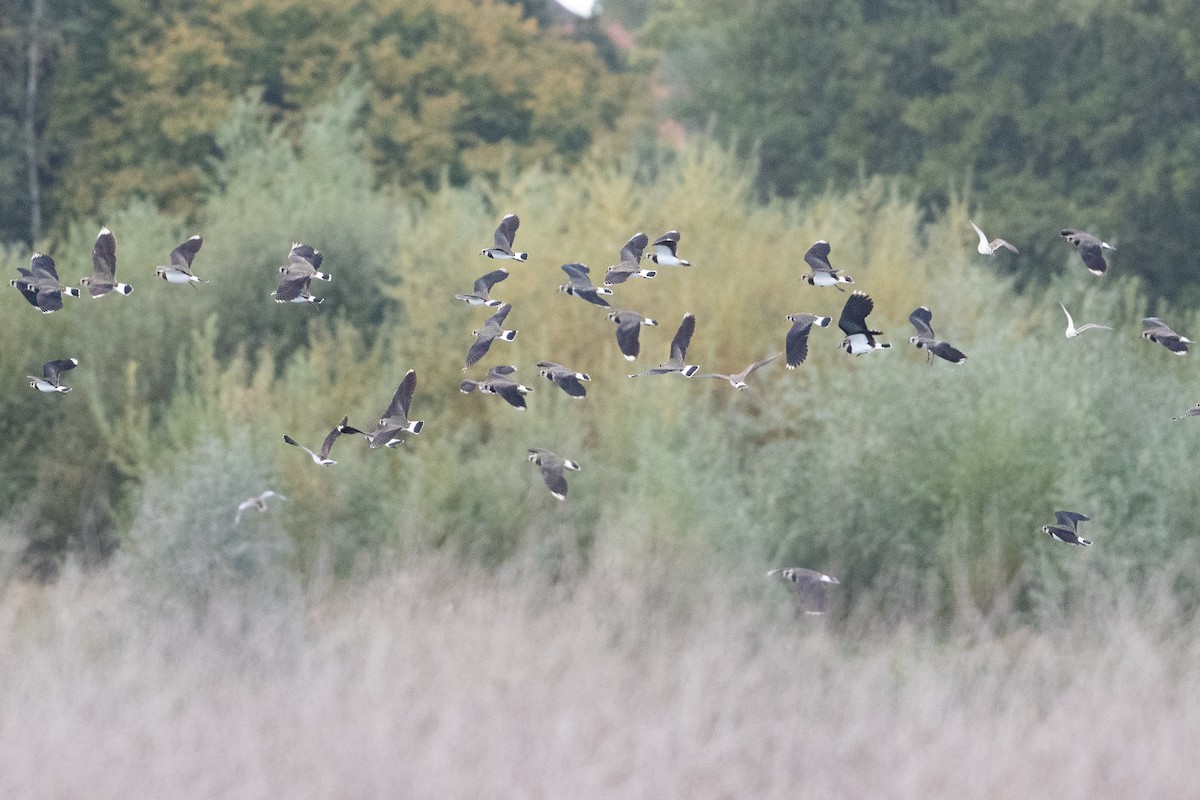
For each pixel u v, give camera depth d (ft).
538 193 63.72
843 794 29.53
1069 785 29.40
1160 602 41.39
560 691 33.76
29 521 55.31
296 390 56.29
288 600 42.27
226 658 38.06
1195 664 37.96
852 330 24.86
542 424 53.26
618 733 31.22
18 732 29.25
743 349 55.98
